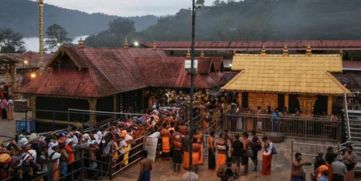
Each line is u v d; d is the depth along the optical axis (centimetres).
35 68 5388
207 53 6103
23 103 3628
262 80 2845
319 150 2192
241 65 2997
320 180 1298
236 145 1697
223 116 2638
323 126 2461
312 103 2719
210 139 1780
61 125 2677
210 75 3306
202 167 1844
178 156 1734
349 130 2130
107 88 2680
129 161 1816
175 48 5950
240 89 2817
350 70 4672
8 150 1348
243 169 1828
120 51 3347
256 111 2727
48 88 2700
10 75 4778
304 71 2828
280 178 1705
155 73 3234
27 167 1274
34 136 1614
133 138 1847
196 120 2428
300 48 5456
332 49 5284
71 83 2681
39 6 3981
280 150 2205
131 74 3102
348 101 2883
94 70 2756
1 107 3278
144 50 3781
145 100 3191
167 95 3158
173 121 2008
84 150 1564
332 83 2681
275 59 2969
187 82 3103
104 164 1644
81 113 2466
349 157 1523
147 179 1373
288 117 2531
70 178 1516
